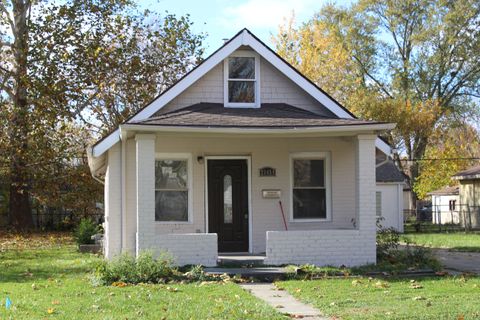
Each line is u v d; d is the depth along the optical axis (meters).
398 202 33.44
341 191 16.53
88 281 12.57
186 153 16.06
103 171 20.11
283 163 16.52
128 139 15.55
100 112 30.34
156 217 15.93
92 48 29.17
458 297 10.28
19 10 29.78
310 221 16.47
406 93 47.69
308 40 42.06
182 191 16.08
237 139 16.33
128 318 8.38
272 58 16.25
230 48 16.06
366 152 14.39
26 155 29.47
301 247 14.24
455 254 19.25
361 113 41.84
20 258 18.42
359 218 14.40
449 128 49.12
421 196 45.22
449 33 45.56
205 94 16.47
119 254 14.35
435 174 44.41
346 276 13.05
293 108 16.44
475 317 8.50
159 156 15.91
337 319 8.56
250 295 10.59
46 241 25.33
